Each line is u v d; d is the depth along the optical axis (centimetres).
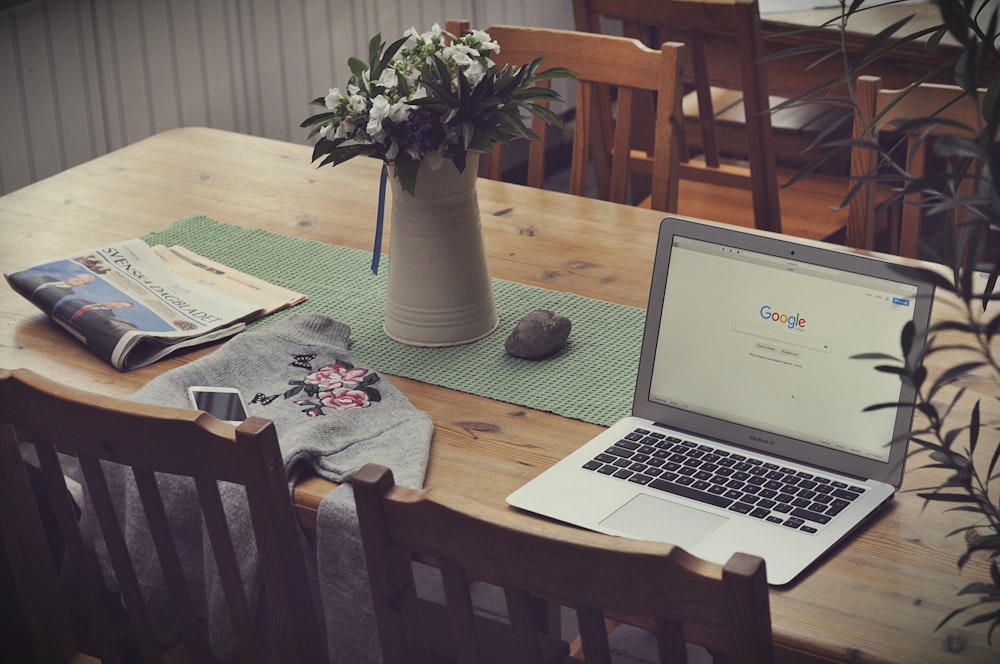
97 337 156
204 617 140
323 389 146
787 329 128
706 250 133
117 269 175
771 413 129
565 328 153
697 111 306
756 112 245
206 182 212
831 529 116
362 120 147
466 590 99
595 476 126
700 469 127
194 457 111
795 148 292
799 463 127
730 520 118
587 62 213
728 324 131
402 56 153
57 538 152
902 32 274
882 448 122
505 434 137
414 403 145
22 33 265
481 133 147
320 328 158
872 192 188
